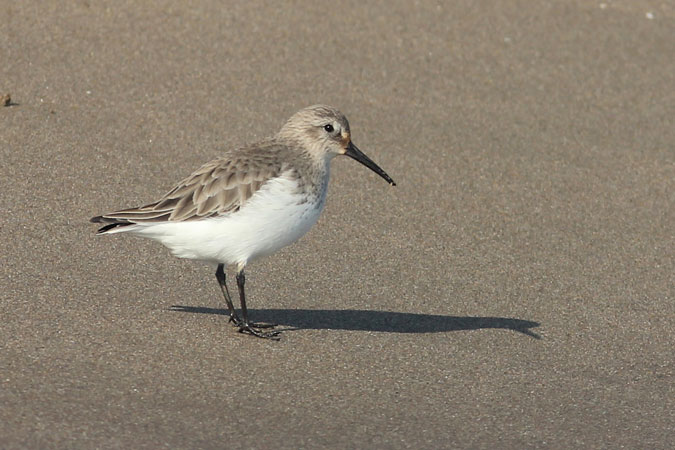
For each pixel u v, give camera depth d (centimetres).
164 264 1202
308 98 1633
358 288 1204
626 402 977
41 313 1040
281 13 1869
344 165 1497
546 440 888
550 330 1137
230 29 1797
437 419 909
